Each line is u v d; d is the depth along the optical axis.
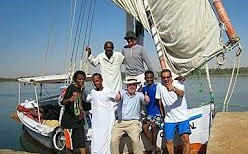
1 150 8.16
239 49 7.77
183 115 7.04
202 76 8.15
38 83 12.79
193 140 7.81
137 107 7.37
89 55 8.17
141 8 8.27
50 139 11.62
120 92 7.38
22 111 14.35
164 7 8.14
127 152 7.94
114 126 7.45
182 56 8.27
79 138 7.57
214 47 7.96
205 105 7.91
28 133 13.80
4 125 19.55
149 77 7.37
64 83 12.70
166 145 7.31
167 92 7.00
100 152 7.35
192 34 8.05
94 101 7.43
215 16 7.99
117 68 8.10
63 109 7.93
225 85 46.16
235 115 7.33
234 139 5.79
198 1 8.00
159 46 8.24
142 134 7.95
